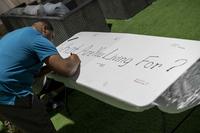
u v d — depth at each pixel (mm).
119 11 4984
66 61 2404
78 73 2480
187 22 3982
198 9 4180
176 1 4750
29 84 2414
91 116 3184
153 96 1790
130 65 2248
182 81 1905
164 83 1867
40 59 2279
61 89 3703
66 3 4461
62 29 3988
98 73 2346
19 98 2350
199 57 1975
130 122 2811
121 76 2154
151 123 2662
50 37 2613
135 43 2553
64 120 3340
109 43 2787
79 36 3338
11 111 2430
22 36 2293
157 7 4879
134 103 1799
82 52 2861
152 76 1991
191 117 2523
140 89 1908
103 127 2932
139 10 5035
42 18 4172
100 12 4391
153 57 2213
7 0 6203
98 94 2219
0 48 2361
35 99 2455
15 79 2322
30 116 2447
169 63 2053
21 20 4723
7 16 5043
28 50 2279
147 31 4289
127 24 4816
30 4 5191
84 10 4137
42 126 2521
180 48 2172
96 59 2588
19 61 2299
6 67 2307
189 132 2395
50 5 4215
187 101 1894
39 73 2719
